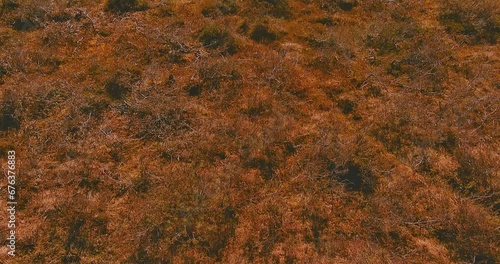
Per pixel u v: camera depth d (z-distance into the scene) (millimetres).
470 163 5664
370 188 5492
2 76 6410
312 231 5164
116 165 5617
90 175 5492
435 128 6020
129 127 5957
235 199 5344
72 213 5148
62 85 6289
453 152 5816
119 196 5371
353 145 5828
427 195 5441
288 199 5406
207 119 6078
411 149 5863
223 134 5898
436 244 5066
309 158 5719
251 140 5824
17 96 6023
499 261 4891
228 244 5016
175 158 5695
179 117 6043
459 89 6426
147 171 5551
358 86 6566
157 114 6027
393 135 5984
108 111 6109
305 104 6340
